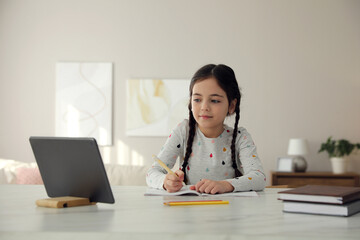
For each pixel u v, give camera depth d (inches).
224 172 65.1
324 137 169.8
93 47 173.3
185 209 36.9
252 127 170.7
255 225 29.2
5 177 108.0
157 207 38.1
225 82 59.4
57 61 173.5
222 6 172.4
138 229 27.7
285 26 171.6
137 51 173.0
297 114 170.4
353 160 169.3
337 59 170.4
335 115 170.1
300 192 35.2
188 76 172.1
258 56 171.6
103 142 171.6
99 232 26.9
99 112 172.2
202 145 65.7
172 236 26.5
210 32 172.4
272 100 170.9
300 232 26.9
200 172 65.3
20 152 172.2
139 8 173.6
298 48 171.2
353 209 34.1
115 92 172.9
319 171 169.3
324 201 33.6
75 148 39.5
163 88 171.8
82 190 40.7
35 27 173.9
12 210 36.8
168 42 173.0
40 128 172.9
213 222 30.3
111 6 173.6
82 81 172.4
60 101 172.4
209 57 172.2
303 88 170.7
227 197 46.3
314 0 171.2
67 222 30.5
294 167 160.2
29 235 27.3
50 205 38.3
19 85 173.5
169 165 65.7
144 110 171.6
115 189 55.7
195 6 173.2
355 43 170.2
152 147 171.8
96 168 38.5
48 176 43.6
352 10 170.4
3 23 173.8
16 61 173.6
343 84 170.1
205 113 58.9
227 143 65.9
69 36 173.6
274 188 62.7
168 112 171.5
